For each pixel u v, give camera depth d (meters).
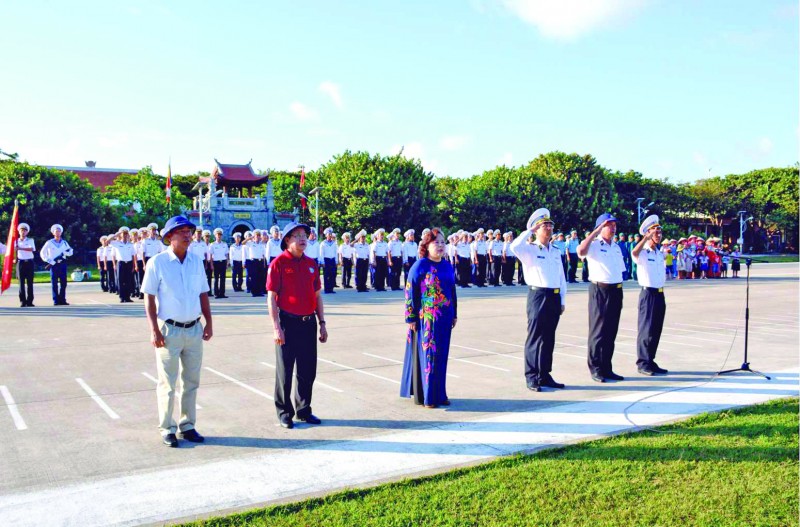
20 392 7.79
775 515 4.10
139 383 8.29
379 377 8.66
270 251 21.80
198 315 6.00
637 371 9.14
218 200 54.91
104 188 80.31
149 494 4.60
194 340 5.91
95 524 4.09
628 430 6.04
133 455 5.50
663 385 8.18
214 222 54.50
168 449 5.66
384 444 5.76
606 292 8.45
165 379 5.82
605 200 60.28
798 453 5.23
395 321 14.41
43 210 46.47
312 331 6.53
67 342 11.49
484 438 5.91
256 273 21.94
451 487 4.61
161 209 54.69
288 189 67.44
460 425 6.36
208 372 8.96
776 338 12.06
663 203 74.31
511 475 4.83
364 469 5.09
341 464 5.22
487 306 17.86
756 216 83.25
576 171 61.25
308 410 6.50
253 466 5.20
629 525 3.99
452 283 7.23
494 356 10.23
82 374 8.81
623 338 12.30
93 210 49.91
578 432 6.05
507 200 58.91
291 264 6.46
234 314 16.06
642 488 4.54
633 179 72.62
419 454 5.46
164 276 5.80
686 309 17.14
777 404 6.93
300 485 4.75
